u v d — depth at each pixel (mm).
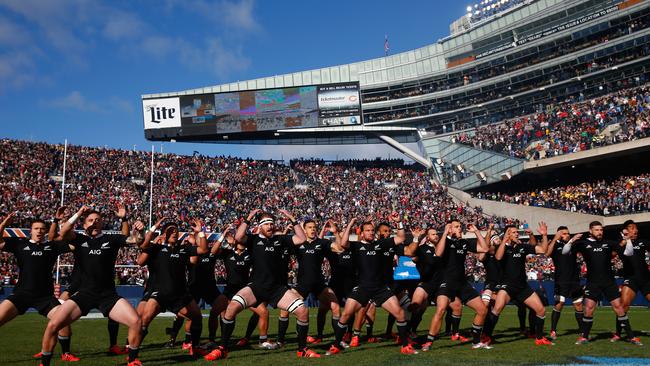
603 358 9156
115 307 8414
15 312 8555
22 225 34344
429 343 10508
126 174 47594
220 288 29281
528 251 11219
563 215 40312
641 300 28297
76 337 13648
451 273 10781
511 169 45719
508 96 54281
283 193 50750
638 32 45812
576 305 12727
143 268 32750
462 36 58969
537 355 9500
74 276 10555
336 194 51250
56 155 46344
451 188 53000
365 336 12992
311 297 30266
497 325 15961
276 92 53938
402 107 60625
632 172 42688
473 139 52844
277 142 58000
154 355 10039
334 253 11891
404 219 45312
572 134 44062
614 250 11461
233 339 12977
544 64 52031
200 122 53469
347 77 62312
